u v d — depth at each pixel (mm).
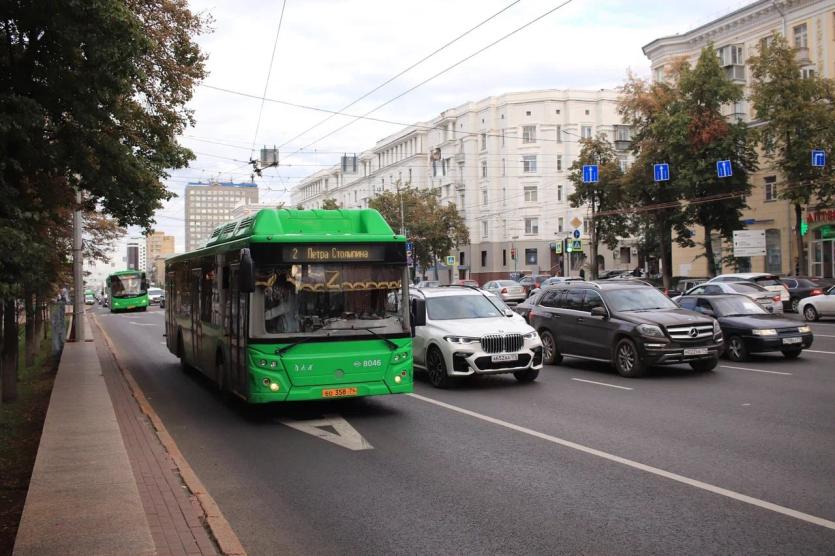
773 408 10641
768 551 5059
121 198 13289
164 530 5648
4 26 10148
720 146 36938
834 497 6281
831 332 22875
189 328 16156
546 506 6207
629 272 58031
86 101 10836
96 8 9320
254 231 10641
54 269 13906
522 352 13414
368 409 11422
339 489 6918
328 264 10469
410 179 87062
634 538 5379
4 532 6086
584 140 49594
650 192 40812
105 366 18750
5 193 9648
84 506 6062
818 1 39188
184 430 10172
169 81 14523
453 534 5570
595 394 12422
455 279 80812
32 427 11547
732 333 16609
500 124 74188
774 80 34438
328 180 114500
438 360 13578
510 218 73250
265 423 10531
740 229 39219
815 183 34344
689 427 9406
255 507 6406
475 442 8836
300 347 10195
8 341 14211
